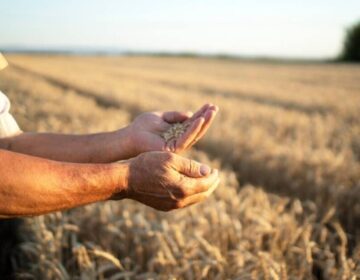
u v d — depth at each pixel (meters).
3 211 1.46
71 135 2.24
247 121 10.39
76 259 3.26
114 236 3.55
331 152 6.51
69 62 58.44
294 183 5.58
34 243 3.44
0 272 3.83
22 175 1.45
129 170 1.72
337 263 3.45
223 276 2.83
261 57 109.06
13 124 2.14
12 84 19.69
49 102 12.74
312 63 73.31
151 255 3.30
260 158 6.40
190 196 1.81
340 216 4.74
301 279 2.92
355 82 27.47
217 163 6.08
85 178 1.59
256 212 3.95
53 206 1.54
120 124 9.41
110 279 2.80
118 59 78.94
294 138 8.65
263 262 2.79
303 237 3.32
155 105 12.73
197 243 3.09
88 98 14.97
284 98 16.25
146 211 3.96
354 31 75.19
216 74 35.09
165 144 2.16
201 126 2.11
